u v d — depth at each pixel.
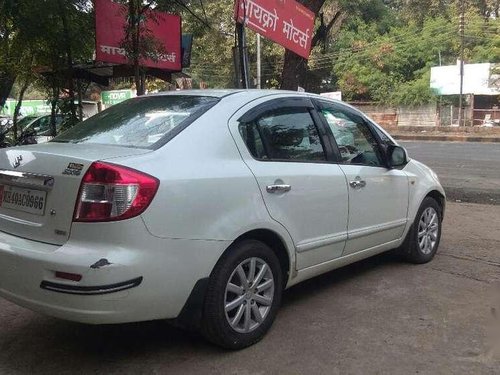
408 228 5.30
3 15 8.59
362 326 3.99
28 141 12.55
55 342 3.78
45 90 11.94
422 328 3.96
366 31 46.16
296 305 4.40
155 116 3.77
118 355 3.57
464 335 3.84
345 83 44.34
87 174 3.07
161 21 10.42
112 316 3.01
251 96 3.99
